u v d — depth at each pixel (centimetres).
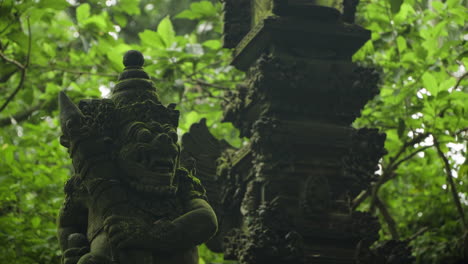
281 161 625
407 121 841
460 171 846
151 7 1750
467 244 801
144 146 456
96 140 462
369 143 646
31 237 941
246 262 615
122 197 455
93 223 463
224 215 712
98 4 1002
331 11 641
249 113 681
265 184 623
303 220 621
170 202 466
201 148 732
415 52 829
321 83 636
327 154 638
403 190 1158
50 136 1002
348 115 649
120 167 463
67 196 487
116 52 884
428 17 903
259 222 613
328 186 631
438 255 838
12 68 893
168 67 896
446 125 812
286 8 636
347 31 643
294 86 627
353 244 633
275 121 623
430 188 1019
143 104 470
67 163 1037
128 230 444
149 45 881
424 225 988
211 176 725
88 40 933
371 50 859
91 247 461
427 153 899
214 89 1049
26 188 970
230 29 712
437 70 854
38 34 1132
